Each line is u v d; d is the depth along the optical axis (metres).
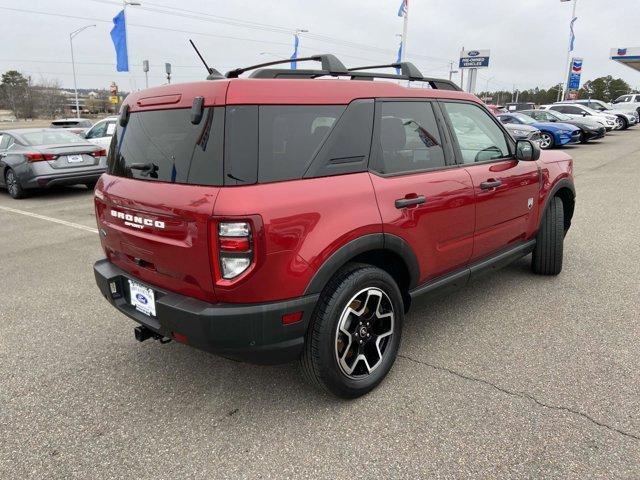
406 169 3.00
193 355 3.42
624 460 2.30
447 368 3.14
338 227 2.49
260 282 2.28
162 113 2.59
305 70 2.88
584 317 3.83
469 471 2.26
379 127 2.84
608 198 8.59
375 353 2.91
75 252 5.97
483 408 2.71
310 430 2.58
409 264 2.96
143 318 2.78
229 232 2.21
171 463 2.36
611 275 4.73
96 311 4.19
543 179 4.26
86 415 2.74
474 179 3.41
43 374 3.18
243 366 3.26
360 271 2.66
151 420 2.69
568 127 17.69
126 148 2.85
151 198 2.50
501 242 3.88
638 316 3.82
